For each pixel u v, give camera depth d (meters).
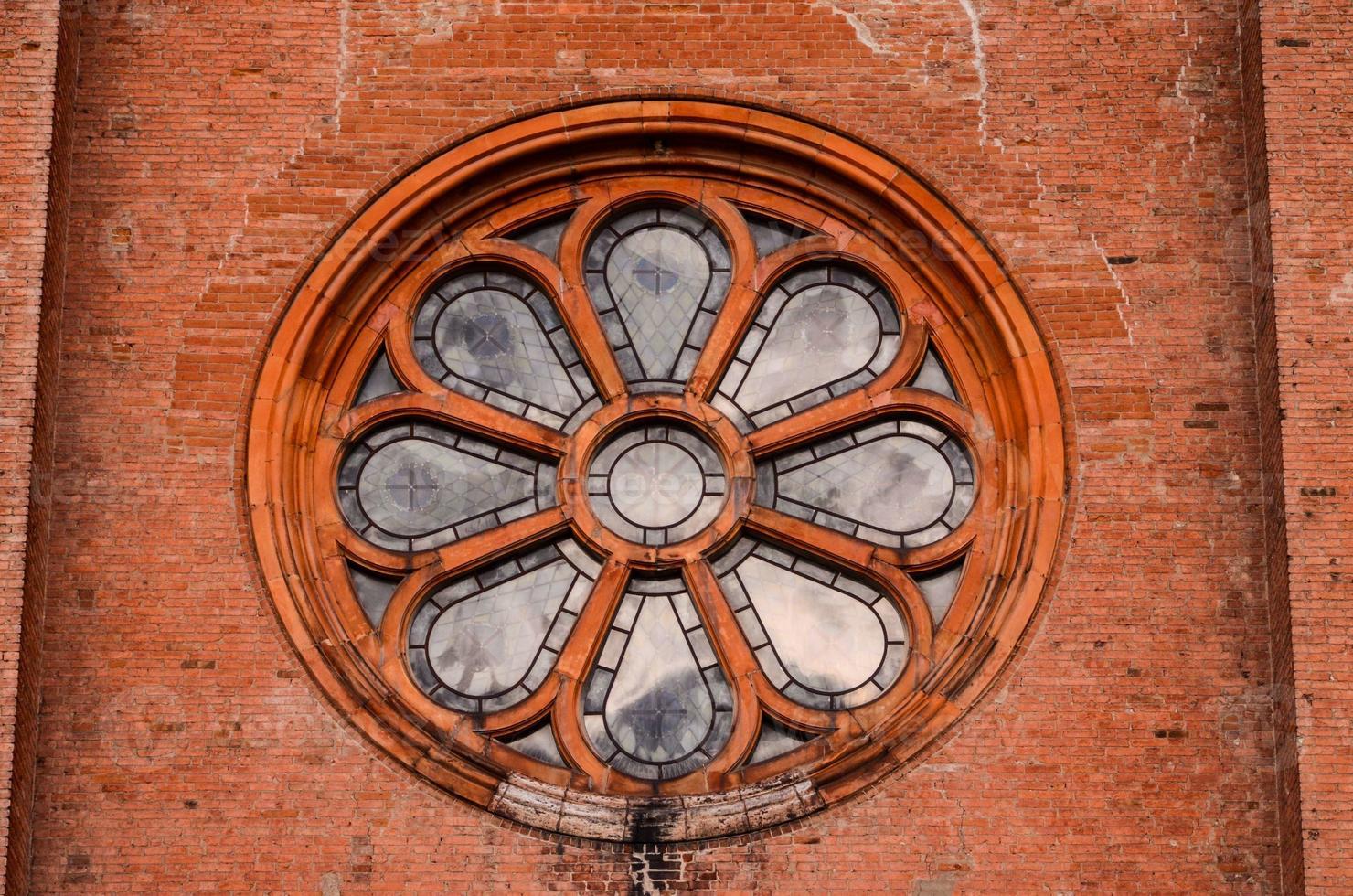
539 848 22.16
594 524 24.00
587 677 23.62
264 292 23.84
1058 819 22.22
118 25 24.53
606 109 24.64
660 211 25.12
